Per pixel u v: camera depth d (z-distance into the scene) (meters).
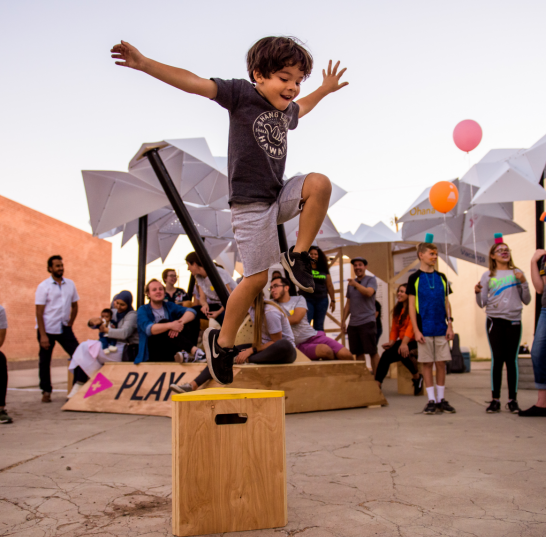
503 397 6.07
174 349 5.39
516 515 1.96
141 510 2.12
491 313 4.85
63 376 11.81
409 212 8.59
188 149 5.70
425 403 5.66
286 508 1.93
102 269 25.42
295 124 2.16
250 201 1.89
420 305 4.80
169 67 1.78
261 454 1.93
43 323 6.27
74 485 2.47
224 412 1.91
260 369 4.70
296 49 1.84
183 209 5.46
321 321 7.55
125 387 5.27
